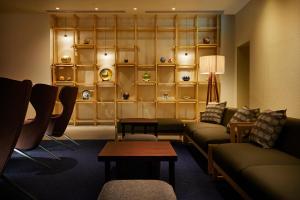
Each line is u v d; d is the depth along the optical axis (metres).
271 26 4.67
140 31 7.45
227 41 6.91
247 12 5.93
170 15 7.15
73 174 3.50
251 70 5.66
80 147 5.13
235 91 6.81
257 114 3.71
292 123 2.81
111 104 7.51
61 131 4.46
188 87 7.45
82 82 7.46
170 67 7.48
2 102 1.96
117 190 1.72
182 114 7.46
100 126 7.30
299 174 1.95
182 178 3.36
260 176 1.95
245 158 2.43
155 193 1.68
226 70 6.91
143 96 7.50
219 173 3.11
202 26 7.34
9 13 6.96
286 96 4.12
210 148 3.39
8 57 6.99
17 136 2.02
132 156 2.43
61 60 7.30
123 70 7.48
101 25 7.41
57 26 7.39
